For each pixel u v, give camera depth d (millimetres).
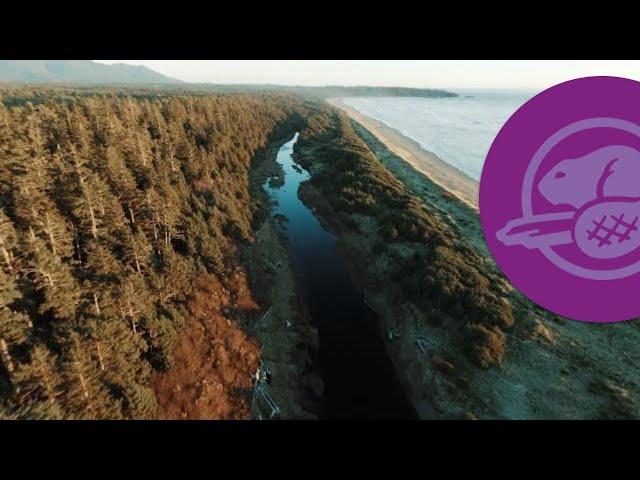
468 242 59156
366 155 97688
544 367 37750
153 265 41250
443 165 107938
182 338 38125
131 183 47969
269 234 65500
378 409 37406
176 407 33312
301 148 119812
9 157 46156
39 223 36844
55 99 132500
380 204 71938
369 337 46250
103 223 40875
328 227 70812
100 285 35219
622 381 35875
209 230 52125
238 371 38375
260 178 92125
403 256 55781
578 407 34094
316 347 44469
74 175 44125
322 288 54531
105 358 30344
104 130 63219
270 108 167250
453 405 36031
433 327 43531
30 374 26047
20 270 32625
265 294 49719
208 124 91562
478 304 43156
